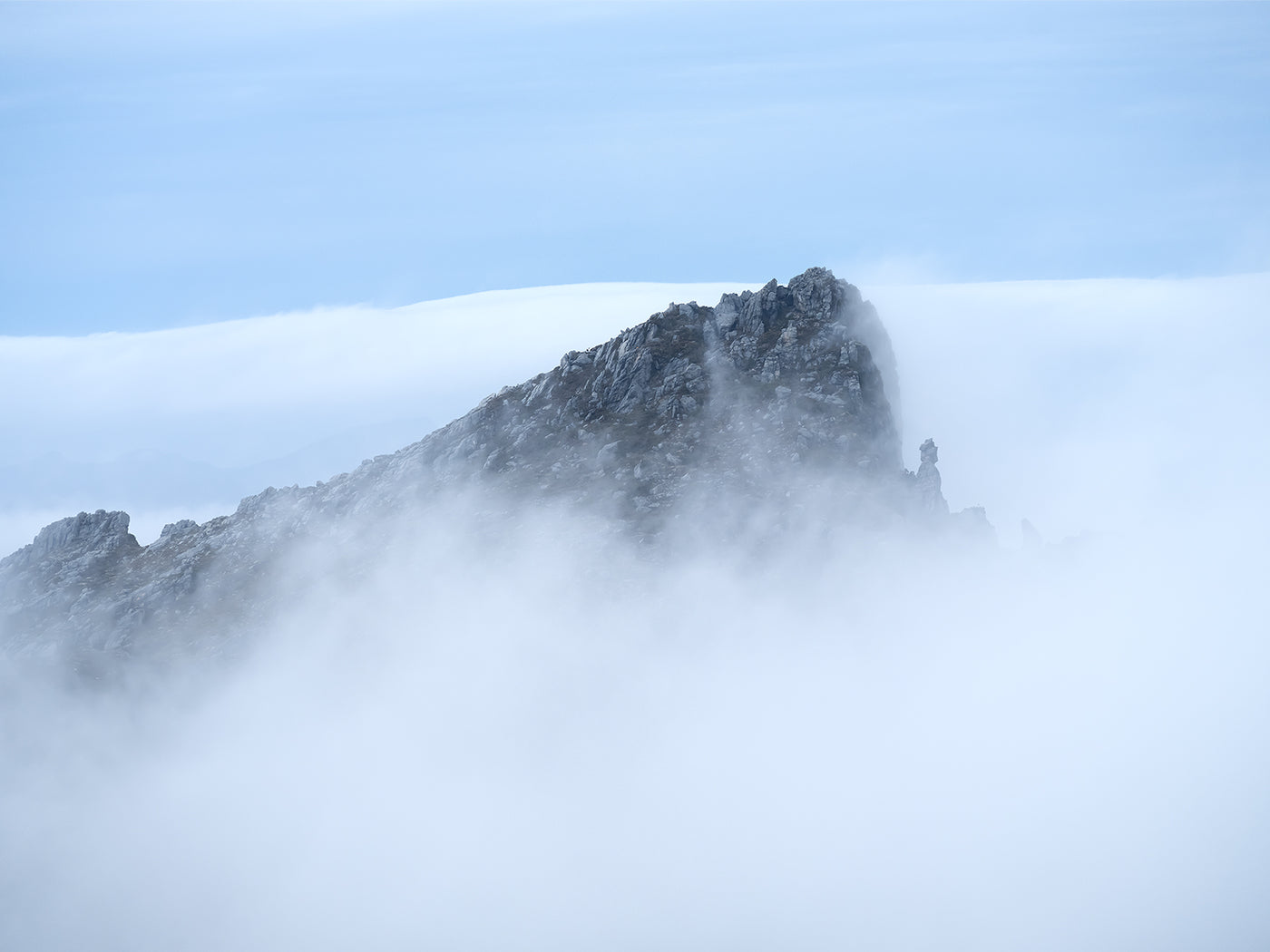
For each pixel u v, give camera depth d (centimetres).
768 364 15488
